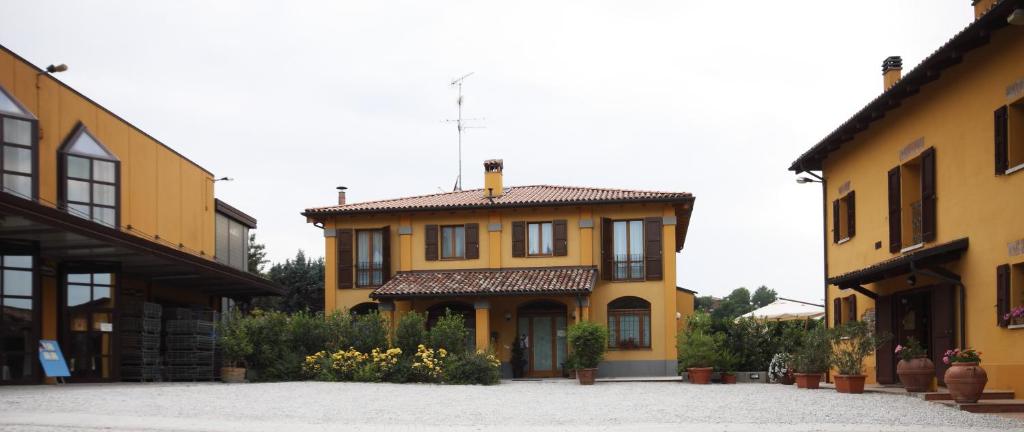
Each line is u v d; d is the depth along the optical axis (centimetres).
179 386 2092
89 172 2356
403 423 1304
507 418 1383
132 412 1379
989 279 1552
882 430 1162
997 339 1524
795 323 2977
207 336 2595
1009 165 1480
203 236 3167
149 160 2719
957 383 1440
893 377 1986
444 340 2673
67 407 1427
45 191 2212
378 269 3306
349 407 1557
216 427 1188
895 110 1962
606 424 1285
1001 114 1501
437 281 3145
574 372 2981
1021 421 1277
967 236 1633
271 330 2633
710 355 2762
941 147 1738
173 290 2861
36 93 2191
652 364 3070
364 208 3297
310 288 5003
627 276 3147
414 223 3309
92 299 2245
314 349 2678
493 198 3338
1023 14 1280
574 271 3133
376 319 2762
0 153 2000
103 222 2386
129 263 2359
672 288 3106
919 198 1925
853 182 2253
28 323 1969
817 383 2175
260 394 1831
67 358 2183
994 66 1530
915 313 1955
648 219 3153
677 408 1563
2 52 2062
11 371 1942
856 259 2230
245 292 3219
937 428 1192
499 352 3139
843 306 2341
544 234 3241
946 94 1716
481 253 3253
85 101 2398
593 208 3191
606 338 2805
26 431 1102
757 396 1877
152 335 2436
